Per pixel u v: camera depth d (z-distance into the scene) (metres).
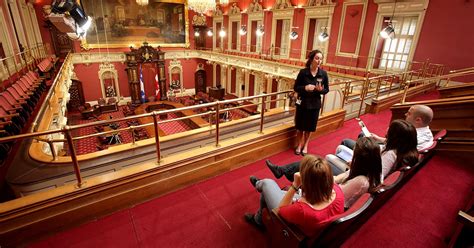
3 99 4.50
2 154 3.30
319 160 1.50
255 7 15.33
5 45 7.30
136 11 17.77
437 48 8.35
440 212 2.51
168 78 20.58
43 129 3.68
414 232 2.25
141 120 14.71
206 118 13.84
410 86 8.20
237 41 17.86
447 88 5.18
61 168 2.99
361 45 10.26
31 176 2.85
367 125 5.18
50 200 2.19
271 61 13.98
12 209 2.03
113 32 17.34
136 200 2.67
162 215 2.54
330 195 1.52
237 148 3.33
